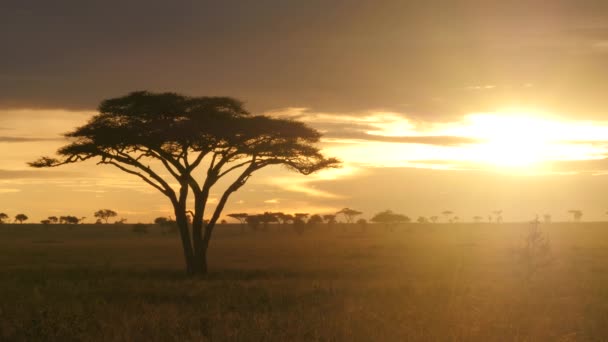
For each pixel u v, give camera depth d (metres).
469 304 15.09
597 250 44.56
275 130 31.22
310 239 76.56
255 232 111.19
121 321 11.94
